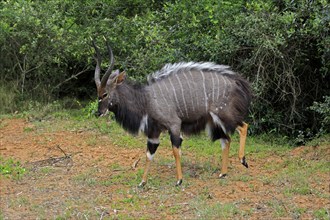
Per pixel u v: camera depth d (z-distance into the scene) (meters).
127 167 11.09
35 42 14.61
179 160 9.88
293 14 11.97
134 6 15.41
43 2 15.02
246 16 12.79
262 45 12.25
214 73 10.13
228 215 8.35
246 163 10.36
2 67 16.69
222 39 12.92
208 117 10.08
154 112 9.84
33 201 9.31
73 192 9.73
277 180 9.84
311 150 11.50
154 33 13.34
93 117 14.62
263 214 8.40
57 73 16.36
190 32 13.59
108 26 14.71
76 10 15.09
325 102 12.08
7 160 11.70
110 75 9.83
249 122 13.23
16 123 14.62
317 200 8.84
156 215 8.53
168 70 10.16
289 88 12.99
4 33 15.23
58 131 13.77
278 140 12.77
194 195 9.30
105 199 9.26
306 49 12.79
